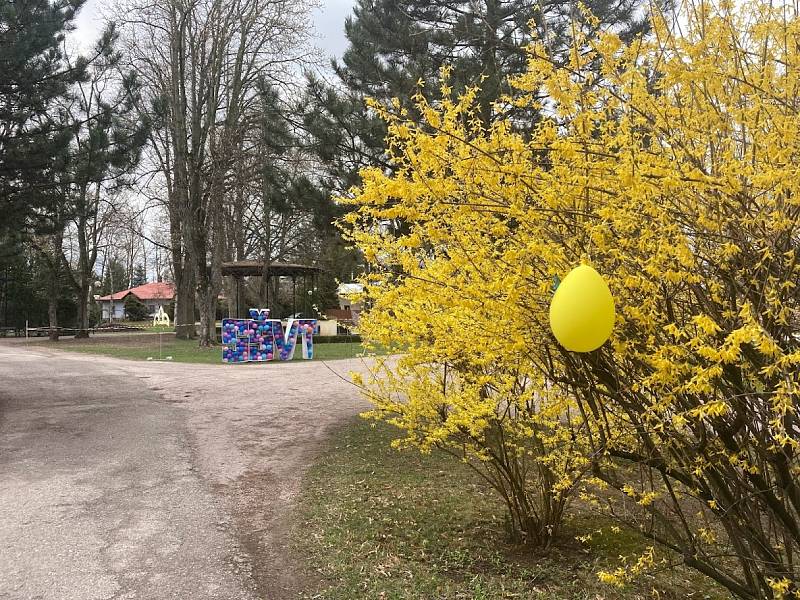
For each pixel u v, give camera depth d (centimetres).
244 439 823
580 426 337
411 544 449
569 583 378
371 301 433
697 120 221
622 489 300
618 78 227
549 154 240
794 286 208
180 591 378
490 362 337
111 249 5419
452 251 249
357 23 965
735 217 212
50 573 404
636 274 223
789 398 196
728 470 252
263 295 2773
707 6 222
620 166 212
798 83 221
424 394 409
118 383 1343
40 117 1062
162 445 783
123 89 1323
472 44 874
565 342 203
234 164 2255
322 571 405
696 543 298
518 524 475
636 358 239
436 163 237
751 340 187
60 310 4166
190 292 3178
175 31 2203
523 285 236
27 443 788
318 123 910
